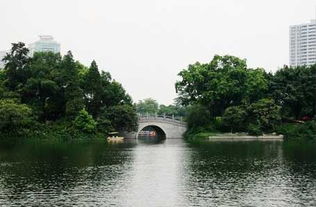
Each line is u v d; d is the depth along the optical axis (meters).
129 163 83.38
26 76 152.88
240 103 167.00
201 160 87.88
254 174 70.06
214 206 49.41
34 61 158.50
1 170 73.38
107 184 61.72
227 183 62.50
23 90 147.88
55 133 142.25
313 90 163.12
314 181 63.81
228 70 165.88
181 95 176.12
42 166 78.31
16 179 64.94
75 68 152.50
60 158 90.62
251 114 157.25
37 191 56.59
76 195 54.56
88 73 155.50
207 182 63.38
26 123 138.88
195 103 172.38
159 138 181.38
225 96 166.62
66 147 118.44
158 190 57.84
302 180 64.62
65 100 150.38
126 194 55.34
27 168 75.75
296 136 154.25
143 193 56.00
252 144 129.25
